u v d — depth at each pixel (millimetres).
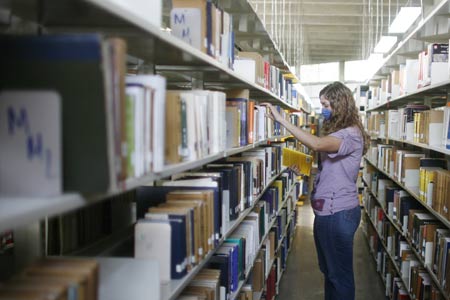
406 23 5336
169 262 1526
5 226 690
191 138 1659
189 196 1845
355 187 3232
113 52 933
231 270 2414
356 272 5379
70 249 1717
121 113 973
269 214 4043
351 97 3219
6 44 858
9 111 850
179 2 1854
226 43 2283
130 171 1096
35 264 1018
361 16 7891
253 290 3406
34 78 859
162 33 1312
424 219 3416
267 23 7285
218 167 2660
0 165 855
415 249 3545
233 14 3287
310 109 14945
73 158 875
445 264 2732
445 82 2691
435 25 3094
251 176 3070
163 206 1716
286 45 9523
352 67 16438
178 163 1524
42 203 799
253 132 3100
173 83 2959
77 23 1228
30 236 1496
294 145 6750
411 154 4121
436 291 3023
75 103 862
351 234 3180
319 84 17172
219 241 2096
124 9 1045
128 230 1913
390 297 4402
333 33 9695
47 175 848
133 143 1113
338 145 3090
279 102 5328
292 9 7316
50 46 853
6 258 1539
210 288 1957
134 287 1354
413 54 4676
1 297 800
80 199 877
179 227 1542
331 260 3219
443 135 3037
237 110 2629
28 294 813
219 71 2248
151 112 1231
